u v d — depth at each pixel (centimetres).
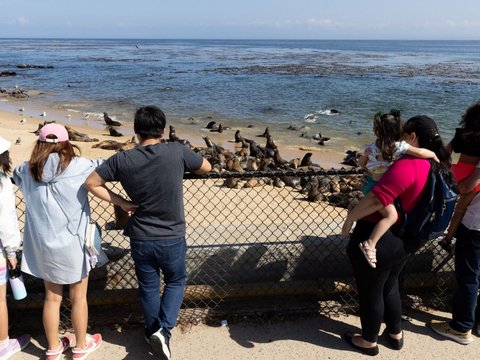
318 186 1285
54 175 365
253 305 479
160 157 372
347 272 502
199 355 413
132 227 388
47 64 7350
